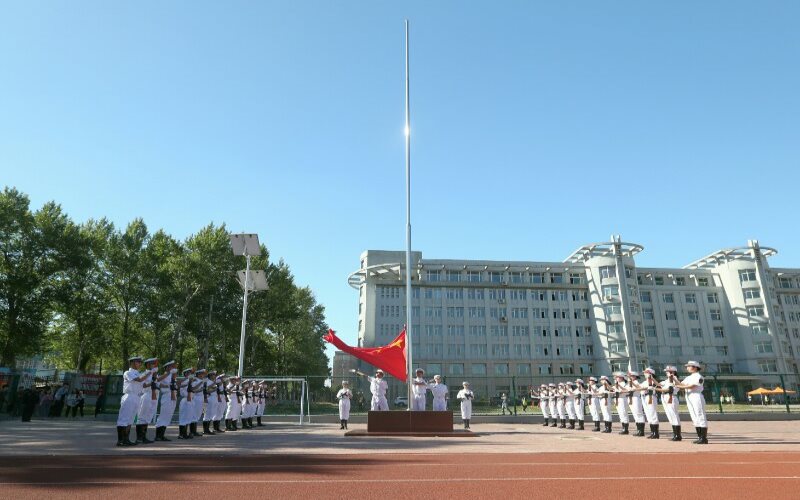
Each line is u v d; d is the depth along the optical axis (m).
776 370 78.31
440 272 83.12
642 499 6.32
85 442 13.34
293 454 10.90
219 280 51.91
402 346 20.19
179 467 8.77
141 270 49.66
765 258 84.94
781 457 10.77
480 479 7.72
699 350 82.25
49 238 42.78
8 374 26.80
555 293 83.38
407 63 21.12
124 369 49.69
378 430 16.66
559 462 9.79
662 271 86.69
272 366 65.06
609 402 18.91
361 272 81.50
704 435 13.95
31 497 6.28
